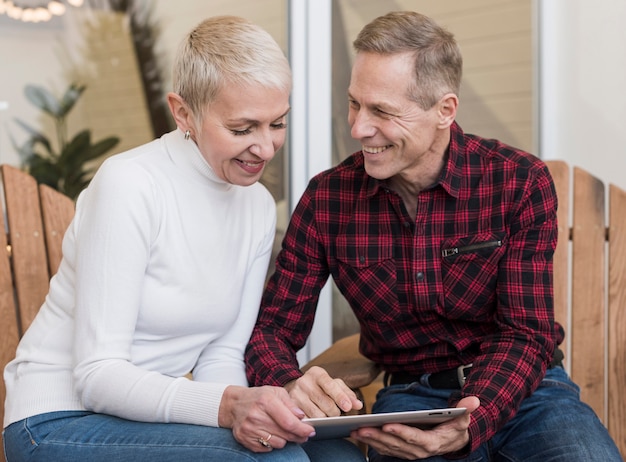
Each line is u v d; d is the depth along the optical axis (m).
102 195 1.43
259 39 1.42
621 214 2.19
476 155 1.72
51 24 2.21
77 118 2.26
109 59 2.29
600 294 2.20
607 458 1.54
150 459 1.33
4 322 1.88
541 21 2.93
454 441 1.46
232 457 1.30
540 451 1.60
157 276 1.48
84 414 1.46
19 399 1.46
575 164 2.98
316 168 2.53
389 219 1.74
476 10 2.79
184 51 1.45
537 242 1.68
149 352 1.52
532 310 1.65
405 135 1.58
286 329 1.78
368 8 2.59
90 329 1.40
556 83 2.97
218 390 1.37
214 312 1.56
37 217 1.94
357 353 1.93
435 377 1.76
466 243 1.69
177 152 1.51
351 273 1.76
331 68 2.54
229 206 1.58
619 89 2.88
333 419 1.30
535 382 1.61
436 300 1.70
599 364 2.20
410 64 1.55
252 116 1.41
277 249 2.54
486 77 2.84
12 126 2.17
